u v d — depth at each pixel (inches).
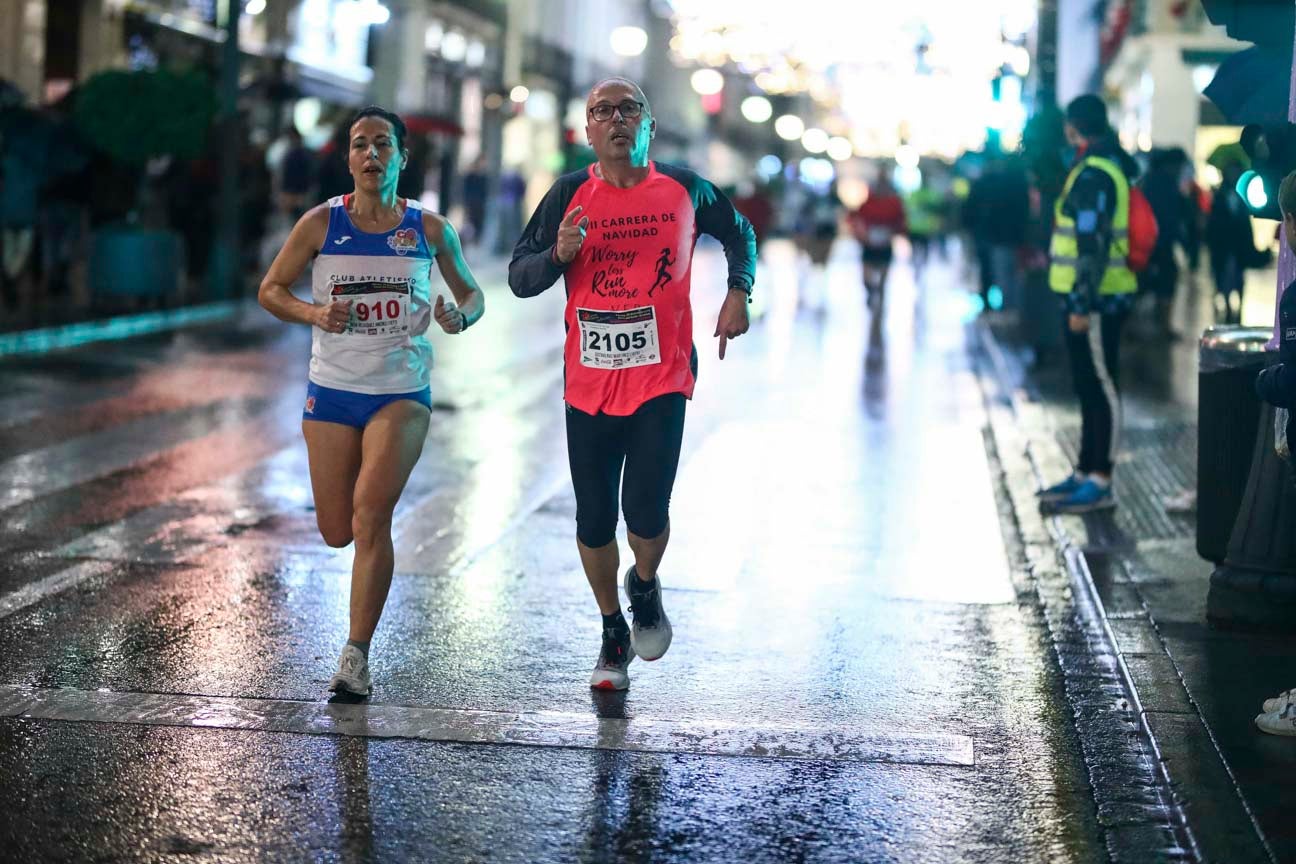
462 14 3907.5
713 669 605.9
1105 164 864.9
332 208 557.9
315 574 743.7
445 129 3152.1
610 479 557.6
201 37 2669.8
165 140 1788.9
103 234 1836.9
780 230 6048.2
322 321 541.0
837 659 623.2
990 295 2269.9
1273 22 693.9
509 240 3516.2
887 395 1427.2
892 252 2229.3
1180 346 1740.9
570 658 617.6
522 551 803.4
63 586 710.5
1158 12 3184.1
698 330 2046.0
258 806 456.1
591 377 543.2
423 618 673.0
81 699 550.0
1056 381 1481.3
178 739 511.2
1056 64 1763.0
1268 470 637.3
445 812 455.5
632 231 539.2
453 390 1400.1
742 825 450.3
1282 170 603.8
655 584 566.9
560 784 478.9
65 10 2333.9
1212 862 415.2
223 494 923.4
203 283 2089.1
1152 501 920.3
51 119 1784.0
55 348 1546.5
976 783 486.3
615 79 540.7
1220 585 645.9
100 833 434.0
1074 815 461.7
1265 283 2689.5
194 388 1339.8
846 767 498.3
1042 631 668.1
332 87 3161.9
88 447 1061.8
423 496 938.7
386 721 532.7
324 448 564.1
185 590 708.7
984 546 831.7
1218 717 531.2
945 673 605.3
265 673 586.6
